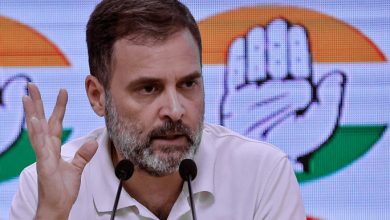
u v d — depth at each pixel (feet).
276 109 26.91
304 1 27.17
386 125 26.86
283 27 27.14
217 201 16.38
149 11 14.67
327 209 26.73
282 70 26.99
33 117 14.53
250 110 26.91
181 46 14.61
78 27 27.30
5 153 26.84
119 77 15.01
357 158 26.84
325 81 26.99
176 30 14.61
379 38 27.09
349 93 26.94
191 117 14.65
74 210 16.11
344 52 27.07
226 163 16.88
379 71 27.02
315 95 26.94
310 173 26.76
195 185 16.05
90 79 16.16
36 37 27.20
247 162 16.87
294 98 26.96
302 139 26.86
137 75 14.60
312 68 26.99
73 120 26.99
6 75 27.02
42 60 27.12
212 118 26.86
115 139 15.44
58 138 14.61
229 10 27.17
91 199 16.11
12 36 27.14
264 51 27.07
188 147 14.70
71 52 27.22
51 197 14.30
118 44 14.96
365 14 27.14
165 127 14.49
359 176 26.78
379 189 26.76
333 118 26.86
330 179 26.76
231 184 16.62
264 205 16.47
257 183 16.63
